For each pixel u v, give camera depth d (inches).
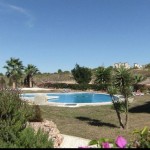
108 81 975.0
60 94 2348.7
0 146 364.5
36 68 3041.3
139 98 1766.7
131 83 933.2
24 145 367.6
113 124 975.6
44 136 389.1
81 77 2974.9
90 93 2359.7
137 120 1027.3
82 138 740.7
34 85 3142.2
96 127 912.9
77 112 1229.7
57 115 1141.7
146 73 3494.1
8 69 2854.3
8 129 412.2
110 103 1521.9
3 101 477.7
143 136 227.3
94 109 1321.4
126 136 765.9
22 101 546.6
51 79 3821.4
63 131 838.5
